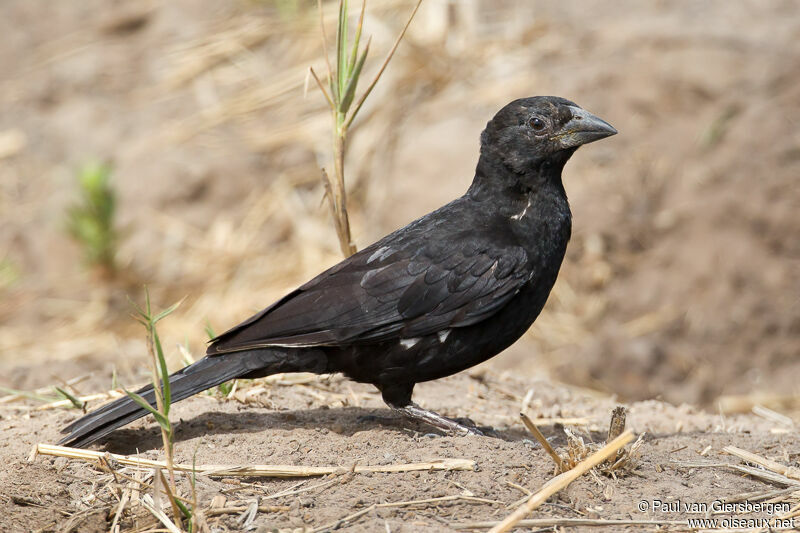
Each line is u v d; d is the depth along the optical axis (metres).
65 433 7.23
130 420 7.05
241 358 7.39
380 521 5.90
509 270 7.66
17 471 6.68
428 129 15.38
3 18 19.67
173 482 5.92
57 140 17.09
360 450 7.08
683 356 13.41
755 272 13.72
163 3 19.19
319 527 5.85
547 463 6.70
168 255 15.38
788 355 13.29
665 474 6.80
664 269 14.02
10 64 18.77
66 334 14.34
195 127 16.62
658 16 16.80
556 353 13.45
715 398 13.09
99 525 6.05
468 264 7.63
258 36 17.78
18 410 8.55
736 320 13.49
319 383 9.04
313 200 15.73
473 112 15.35
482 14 17.23
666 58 15.50
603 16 16.97
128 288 15.05
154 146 16.39
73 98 17.78
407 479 6.48
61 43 18.95
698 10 16.88
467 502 6.16
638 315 13.84
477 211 8.01
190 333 14.09
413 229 7.94
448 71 16.05
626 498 6.33
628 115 15.10
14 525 5.98
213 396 8.34
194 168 15.88
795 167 14.25
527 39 16.50
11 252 15.85
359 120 15.90
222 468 6.60
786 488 6.54
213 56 17.72
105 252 14.88
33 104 17.86
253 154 16.12
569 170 14.77
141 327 14.38
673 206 14.32
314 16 17.22
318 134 16.17
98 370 10.14
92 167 15.18
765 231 13.94
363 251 7.84
